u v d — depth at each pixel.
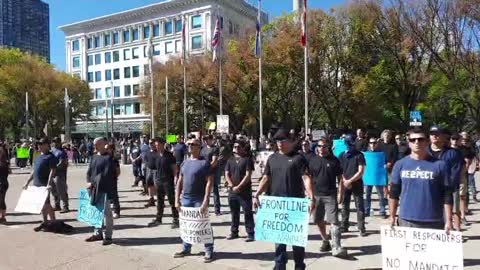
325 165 7.57
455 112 41.38
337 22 38.88
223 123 28.17
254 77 40.78
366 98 39.19
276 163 6.44
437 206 5.20
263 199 6.43
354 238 8.67
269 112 45.28
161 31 88.38
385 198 10.99
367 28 37.94
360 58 39.09
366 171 10.70
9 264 7.51
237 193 8.64
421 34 35.22
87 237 9.16
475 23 31.88
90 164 8.71
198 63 45.88
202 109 47.59
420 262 5.18
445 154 7.57
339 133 21.31
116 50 95.50
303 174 6.37
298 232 6.17
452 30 33.19
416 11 35.47
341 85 39.81
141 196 15.35
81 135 92.75
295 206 6.21
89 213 8.80
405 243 5.27
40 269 7.23
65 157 12.32
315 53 37.91
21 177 24.62
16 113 59.38
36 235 9.36
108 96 96.94
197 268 7.03
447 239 5.04
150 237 9.17
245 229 9.50
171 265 7.20
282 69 39.81
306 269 6.80
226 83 43.09
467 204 10.88
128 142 37.59
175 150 13.64
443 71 34.59
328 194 7.56
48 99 57.44
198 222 7.36
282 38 39.00
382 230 5.41
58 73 62.59
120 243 8.70
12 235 9.41
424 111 43.25
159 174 10.27
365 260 7.23
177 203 7.71
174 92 47.09
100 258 7.69
